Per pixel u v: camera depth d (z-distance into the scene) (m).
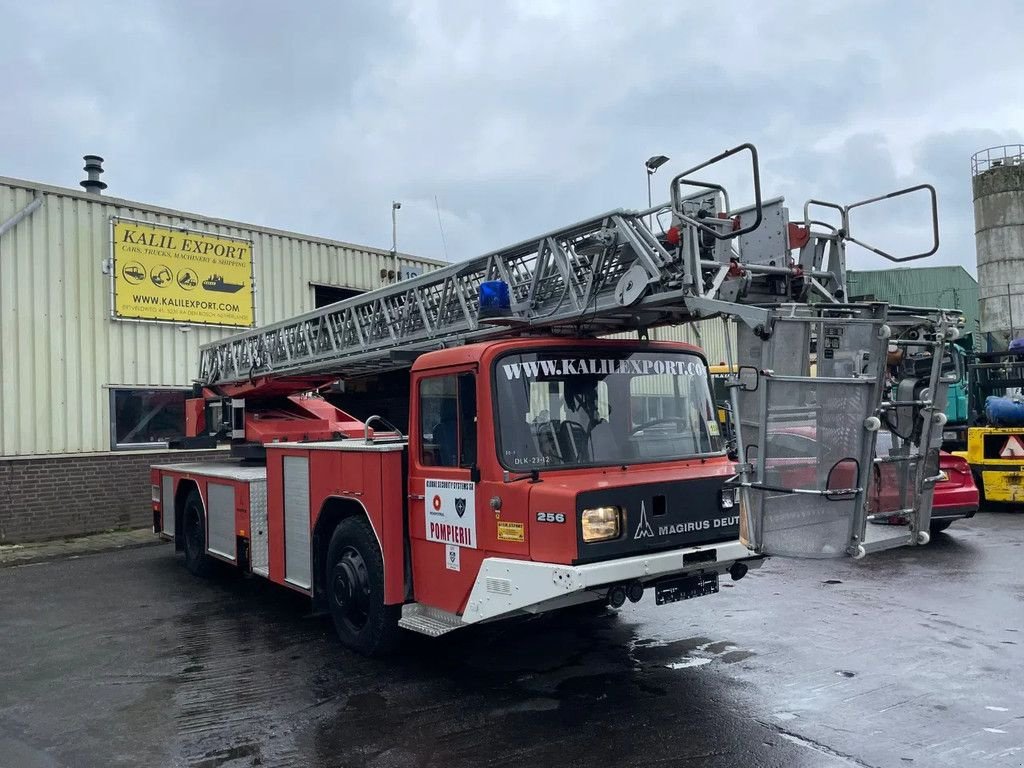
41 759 4.16
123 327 13.56
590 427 5.02
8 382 12.22
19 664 5.91
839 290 5.12
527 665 5.45
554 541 4.38
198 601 7.91
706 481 4.85
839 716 4.36
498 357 4.86
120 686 5.32
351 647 5.88
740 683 4.94
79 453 12.89
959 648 5.50
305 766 3.99
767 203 4.90
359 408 9.77
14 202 12.40
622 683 5.01
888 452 4.70
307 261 16.09
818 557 4.13
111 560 10.66
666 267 4.55
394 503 5.46
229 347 10.10
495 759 3.97
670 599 4.76
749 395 4.22
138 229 13.75
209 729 4.51
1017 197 26.53
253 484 7.39
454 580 5.07
